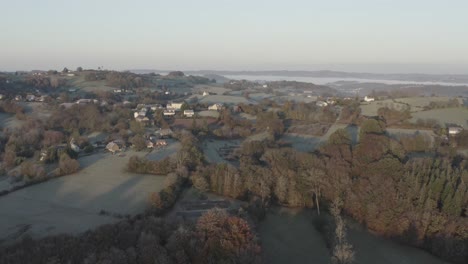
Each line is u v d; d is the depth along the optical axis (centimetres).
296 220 9000
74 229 7838
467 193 8475
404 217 8100
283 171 10244
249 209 8688
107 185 10525
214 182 10175
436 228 7819
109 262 5462
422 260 7512
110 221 8225
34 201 9444
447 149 12875
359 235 8369
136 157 11931
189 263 5912
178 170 10750
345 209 9212
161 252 5859
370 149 11012
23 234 7600
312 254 7562
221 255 6081
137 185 10519
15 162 12312
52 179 11000
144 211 8688
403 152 11344
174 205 9262
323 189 9644
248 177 9950
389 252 7750
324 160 11012
